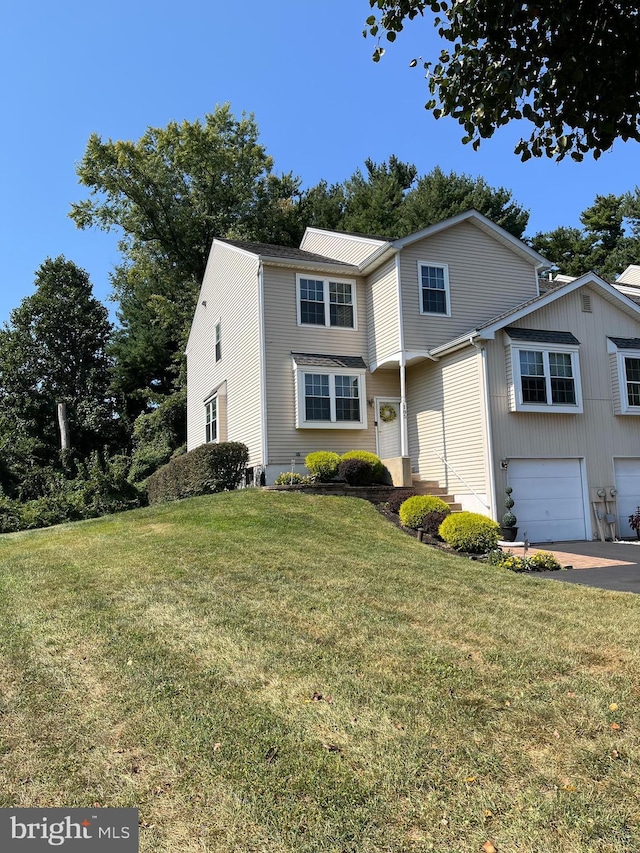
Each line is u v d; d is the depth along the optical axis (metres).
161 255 34.03
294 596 6.91
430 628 5.84
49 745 3.78
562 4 4.73
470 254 17.72
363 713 4.06
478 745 3.67
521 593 7.43
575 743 3.69
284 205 34.59
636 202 37.69
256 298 17.30
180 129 31.62
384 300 17.34
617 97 4.96
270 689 4.44
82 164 31.39
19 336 35.22
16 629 6.05
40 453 29.56
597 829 2.92
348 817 3.02
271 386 16.66
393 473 15.58
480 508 14.60
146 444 30.58
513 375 14.65
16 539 12.80
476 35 5.11
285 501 13.53
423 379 17.19
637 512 15.75
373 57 5.60
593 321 16.05
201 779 3.36
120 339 35.16
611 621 6.19
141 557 9.24
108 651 5.29
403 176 38.62
